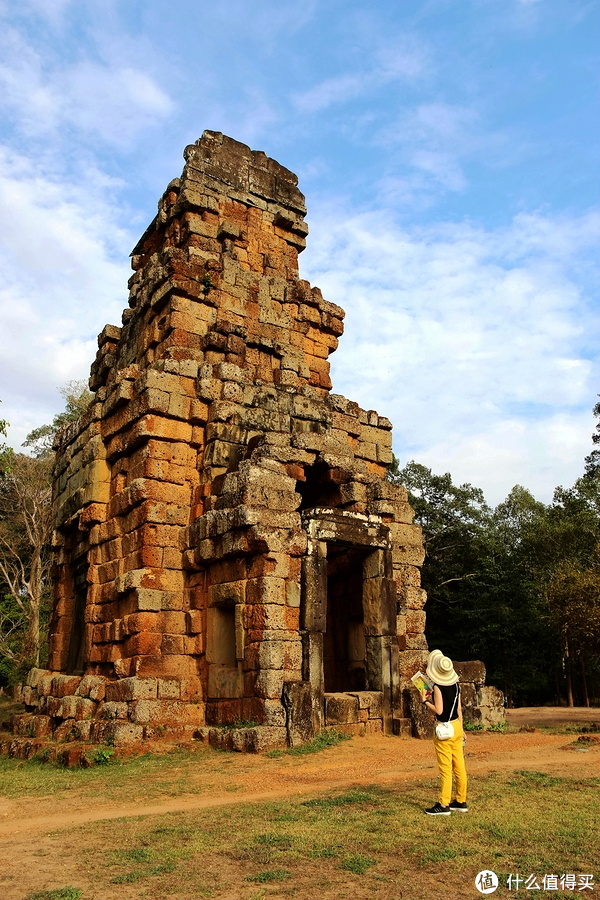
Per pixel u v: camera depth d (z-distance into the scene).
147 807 10.54
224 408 19.84
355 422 23.91
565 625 26.89
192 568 18.38
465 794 8.70
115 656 18.41
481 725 19.41
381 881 6.36
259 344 22.70
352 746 15.52
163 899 6.09
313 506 22.56
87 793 11.88
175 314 21.22
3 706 33.34
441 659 9.09
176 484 19.30
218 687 17.09
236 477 17.88
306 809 9.16
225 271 22.81
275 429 20.80
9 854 7.82
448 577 46.19
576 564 41.44
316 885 6.30
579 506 45.31
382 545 19.30
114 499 20.34
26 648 40.34
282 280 24.27
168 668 17.64
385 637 18.66
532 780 10.82
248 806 9.74
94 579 20.36
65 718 18.08
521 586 41.59
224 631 17.70
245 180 24.84
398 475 49.38
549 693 46.88
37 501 45.16
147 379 19.48
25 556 49.47
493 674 40.97
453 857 6.89
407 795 9.79
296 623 16.75
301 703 15.56
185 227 23.25
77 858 7.49
